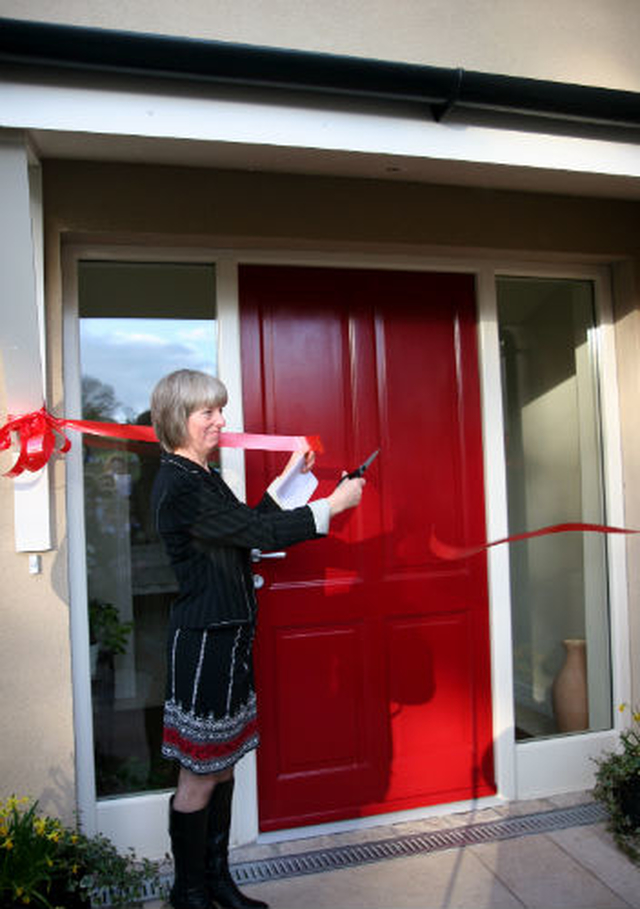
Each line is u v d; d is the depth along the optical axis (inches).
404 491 99.2
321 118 68.9
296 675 95.0
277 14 75.2
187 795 70.3
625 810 91.4
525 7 84.0
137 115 64.2
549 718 108.6
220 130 66.2
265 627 93.7
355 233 91.0
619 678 106.3
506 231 96.5
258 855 89.0
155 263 91.6
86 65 60.1
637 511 103.9
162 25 72.3
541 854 88.0
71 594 86.1
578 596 110.0
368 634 97.7
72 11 70.4
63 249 86.7
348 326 97.7
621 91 73.1
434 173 84.4
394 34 78.9
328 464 96.6
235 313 92.2
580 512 109.6
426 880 83.1
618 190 94.7
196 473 69.4
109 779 90.0
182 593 69.7
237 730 69.4
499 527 101.5
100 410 90.5
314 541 95.7
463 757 101.4
